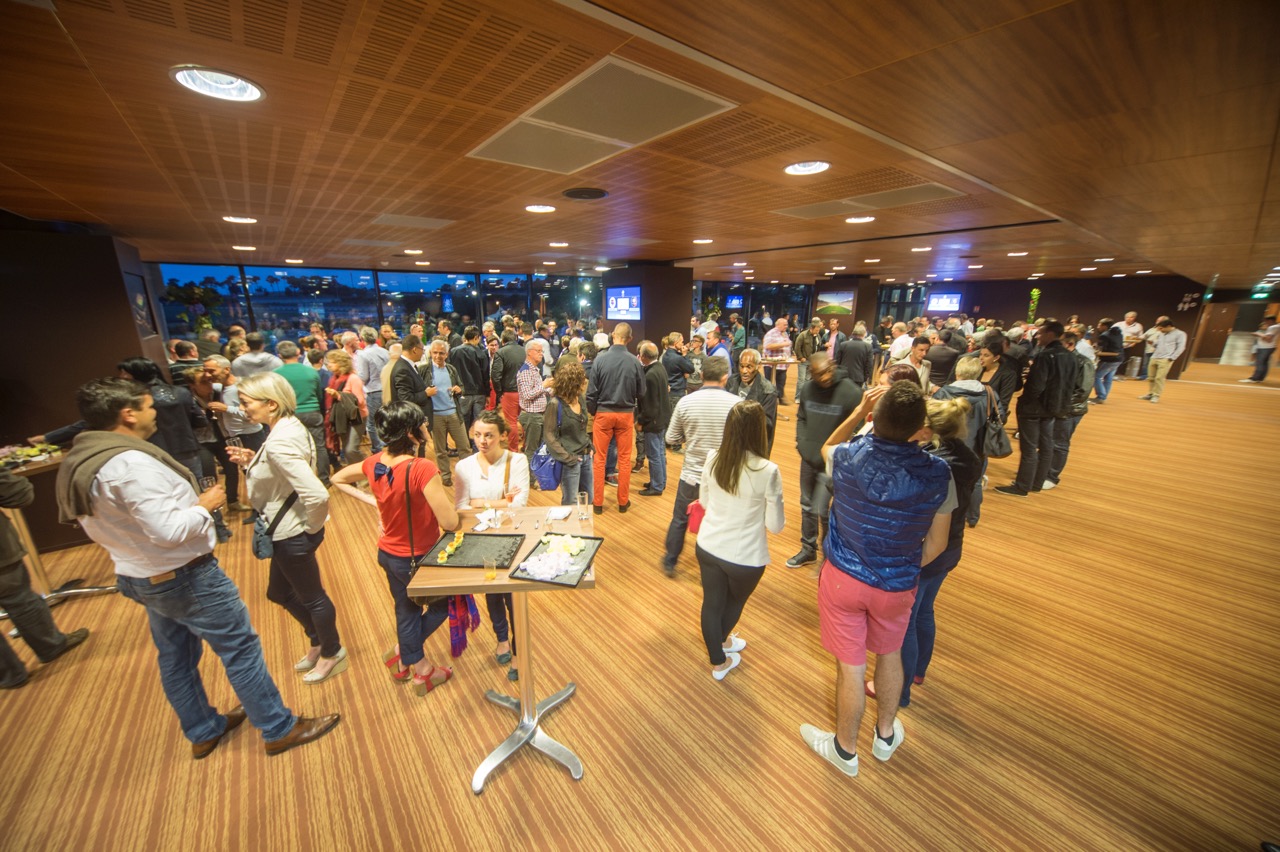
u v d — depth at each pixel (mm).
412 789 1944
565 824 1810
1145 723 2230
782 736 2176
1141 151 2902
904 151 2939
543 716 2281
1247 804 1864
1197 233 6047
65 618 3033
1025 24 1585
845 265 11422
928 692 2414
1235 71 1890
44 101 1988
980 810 1851
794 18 1557
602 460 4371
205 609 1833
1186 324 15508
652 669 2576
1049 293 18391
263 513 2182
